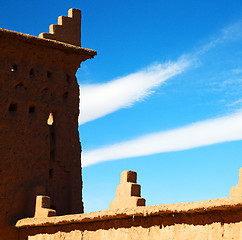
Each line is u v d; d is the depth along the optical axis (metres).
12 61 20.03
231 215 11.77
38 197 18.80
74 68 21.58
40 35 21.00
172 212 12.91
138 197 15.27
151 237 13.62
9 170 19.31
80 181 21.02
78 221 15.68
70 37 21.70
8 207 19.02
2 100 19.59
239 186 14.23
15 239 18.75
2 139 19.41
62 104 21.06
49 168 20.34
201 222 12.40
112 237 14.76
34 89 20.39
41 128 20.28
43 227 17.45
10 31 19.84
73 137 21.14
